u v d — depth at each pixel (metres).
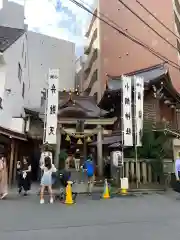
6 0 29.00
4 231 6.09
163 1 30.81
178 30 32.22
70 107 19.92
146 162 16.14
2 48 17.30
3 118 17.31
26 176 12.88
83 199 11.74
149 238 5.59
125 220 7.38
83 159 21.59
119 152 15.46
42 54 35.19
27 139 20.17
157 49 29.62
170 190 15.50
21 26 28.86
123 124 15.55
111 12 34.28
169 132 18.44
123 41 32.59
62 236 5.70
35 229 6.29
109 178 18.02
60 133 18.08
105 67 32.75
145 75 22.52
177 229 6.41
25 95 28.03
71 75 37.75
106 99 22.05
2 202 10.56
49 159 10.88
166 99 21.64
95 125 20.11
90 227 6.52
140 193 14.16
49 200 11.20
